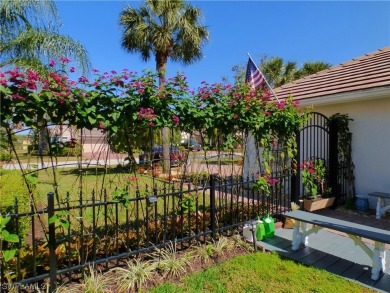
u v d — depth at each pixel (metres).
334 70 8.99
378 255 3.14
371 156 6.09
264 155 4.89
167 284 2.96
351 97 5.97
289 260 3.57
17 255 2.50
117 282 2.88
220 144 4.39
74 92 2.71
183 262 3.32
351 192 6.41
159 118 3.40
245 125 4.45
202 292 2.83
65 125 2.83
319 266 3.43
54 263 2.65
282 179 5.15
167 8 12.04
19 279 2.50
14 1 6.39
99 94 2.91
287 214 4.11
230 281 3.05
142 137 3.69
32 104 2.50
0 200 3.02
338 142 6.46
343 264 3.49
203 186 4.08
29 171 2.94
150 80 3.24
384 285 2.99
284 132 5.15
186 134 4.48
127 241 3.22
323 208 6.11
